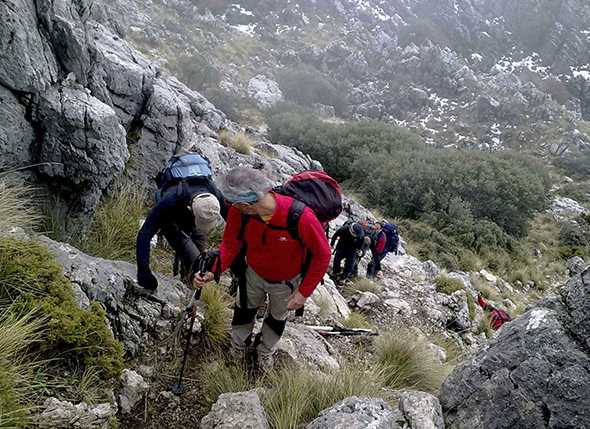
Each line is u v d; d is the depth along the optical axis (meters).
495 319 9.21
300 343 4.60
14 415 2.57
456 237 16.92
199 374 3.74
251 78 34.34
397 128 25.73
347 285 7.61
